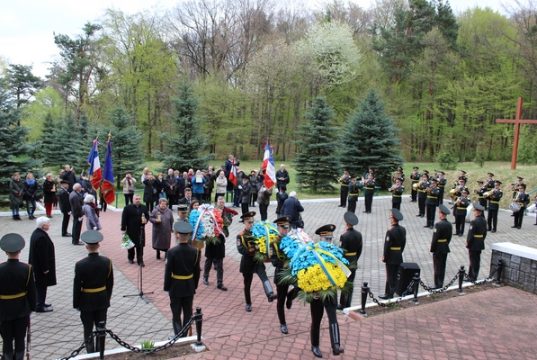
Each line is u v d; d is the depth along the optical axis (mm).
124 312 8953
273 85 46156
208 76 47969
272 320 8500
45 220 8766
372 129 29703
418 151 49969
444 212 10711
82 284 6852
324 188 29500
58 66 50469
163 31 50719
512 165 27484
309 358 6781
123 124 30406
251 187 21656
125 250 13672
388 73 47500
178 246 7516
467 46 47344
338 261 6762
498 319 8711
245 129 45750
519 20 39688
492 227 19469
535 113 44625
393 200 21281
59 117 46312
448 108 45906
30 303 6523
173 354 6719
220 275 10375
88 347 6930
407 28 48094
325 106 29312
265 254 8305
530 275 10414
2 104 21391
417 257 13992
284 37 55156
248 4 57312
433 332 7992
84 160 30578
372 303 9453
